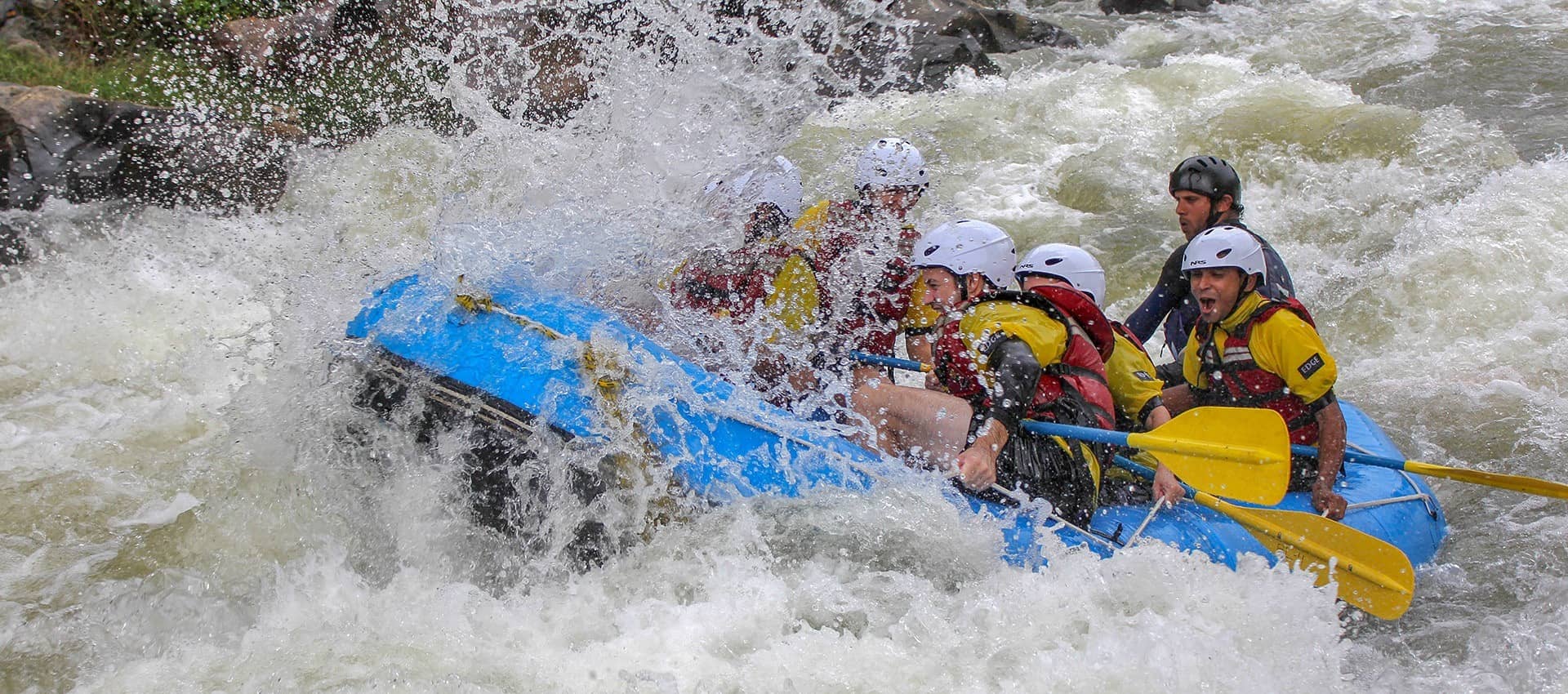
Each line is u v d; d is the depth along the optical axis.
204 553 12.09
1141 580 10.93
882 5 30.08
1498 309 18.72
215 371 16.55
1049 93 30.09
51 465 14.10
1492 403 16.39
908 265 12.80
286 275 15.74
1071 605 10.78
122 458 14.34
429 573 11.63
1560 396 16.50
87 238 20.34
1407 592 10.97
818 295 12.84
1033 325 11.15
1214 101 28.75
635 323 12.87
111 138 21.94
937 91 30.28
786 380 12.73
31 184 20.92
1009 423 10.89
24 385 16.16
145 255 19.72
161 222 20.70
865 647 10.53
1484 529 13.35
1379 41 34.50
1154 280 21.20
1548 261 19.62
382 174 19.59
